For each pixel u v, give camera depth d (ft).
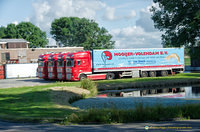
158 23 88.94
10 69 151.94
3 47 234.79
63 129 30.48
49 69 117.29
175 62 126.31
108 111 38.19
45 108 48.06
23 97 63.21
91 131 28.71
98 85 91.76
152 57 121.90
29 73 155.74
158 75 126.82
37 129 30.66
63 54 111.65
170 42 89.40
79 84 92.79
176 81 99.60
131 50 117.70
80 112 42.45
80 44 301.22
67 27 323.98
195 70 168.55
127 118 36.37
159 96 70.79
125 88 90.84
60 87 81.82
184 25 83.46
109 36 306.96
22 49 179.22
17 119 36.96
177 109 38.99
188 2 78.74
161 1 84.79
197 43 83.46
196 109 39.29
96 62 109.70
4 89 80.89
